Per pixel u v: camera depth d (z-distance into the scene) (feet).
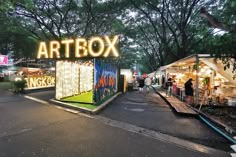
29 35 78.69
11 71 116.98
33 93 51.78
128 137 19.88
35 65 143.74
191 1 76.95
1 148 15.96
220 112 31.55
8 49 122.21
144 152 16.37
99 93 39.04
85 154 15.55
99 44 37.83
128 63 199.21
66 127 22.25
